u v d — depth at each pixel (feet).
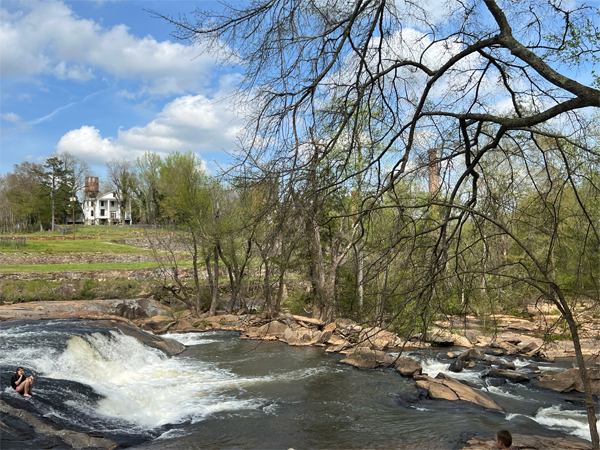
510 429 37.83
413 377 56.54
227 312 114.32
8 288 113.50
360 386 52.95
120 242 236.22
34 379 43.78
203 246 105.60
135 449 34.14
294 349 76.28
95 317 81.56
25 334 59.16
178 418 42.04
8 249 177.78
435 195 19.57
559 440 34.53
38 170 319.68
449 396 47.70
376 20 16.65
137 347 66.90
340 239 66.64
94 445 33.35
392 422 40.60
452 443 34.86
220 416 42.60
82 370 52.44
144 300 114.01
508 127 14.85
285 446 35.35
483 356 68.23
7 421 33.45
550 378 53.98
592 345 72.08
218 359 68.80
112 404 43.11
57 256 163.43
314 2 16.63
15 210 281.33
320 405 45.91
